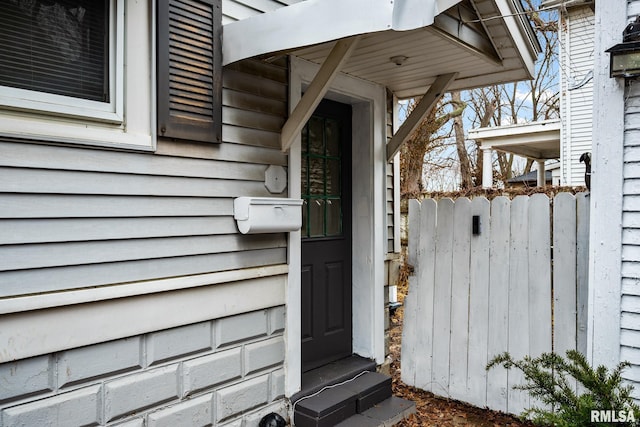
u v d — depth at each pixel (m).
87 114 2.04
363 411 3.25
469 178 14.25
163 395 2.30
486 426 3.32
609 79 2.62
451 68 3.44
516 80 3.68
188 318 2.39
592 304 2.68
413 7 1.98
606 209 2.63
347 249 3.85
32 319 1.84
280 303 2.90
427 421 3.39
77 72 2.06
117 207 2.11
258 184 2.78
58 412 1.93
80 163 1.99
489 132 9.50
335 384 3.32
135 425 2.19
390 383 3.52
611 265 2.62
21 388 1.82
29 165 1.84
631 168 2.58
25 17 1.90
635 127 2.56
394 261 4.18
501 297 3.54
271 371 2.86
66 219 1.95
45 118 1.93
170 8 2.32
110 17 2.15
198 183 2.45
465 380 3.72
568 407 2.19
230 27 2.53
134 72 2.20
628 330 2.58
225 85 2.61
